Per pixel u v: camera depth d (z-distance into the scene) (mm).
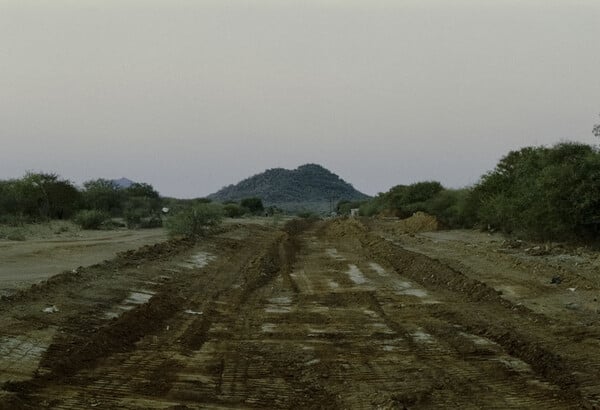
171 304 16406
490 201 37875
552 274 19375
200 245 32375
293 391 9586
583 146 27688
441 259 24688
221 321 15156
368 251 32812
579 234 25984
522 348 11727
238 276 23391
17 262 21484
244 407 8812
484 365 10836
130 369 10508
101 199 60250
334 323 14828
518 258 23391
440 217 48594
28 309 13273
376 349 12195
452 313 15297
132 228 46094
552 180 25703
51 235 36312
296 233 51500
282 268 25922
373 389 9508
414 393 9234
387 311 16234
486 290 17547
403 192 75000
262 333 13766
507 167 40500
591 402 8719
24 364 9930
